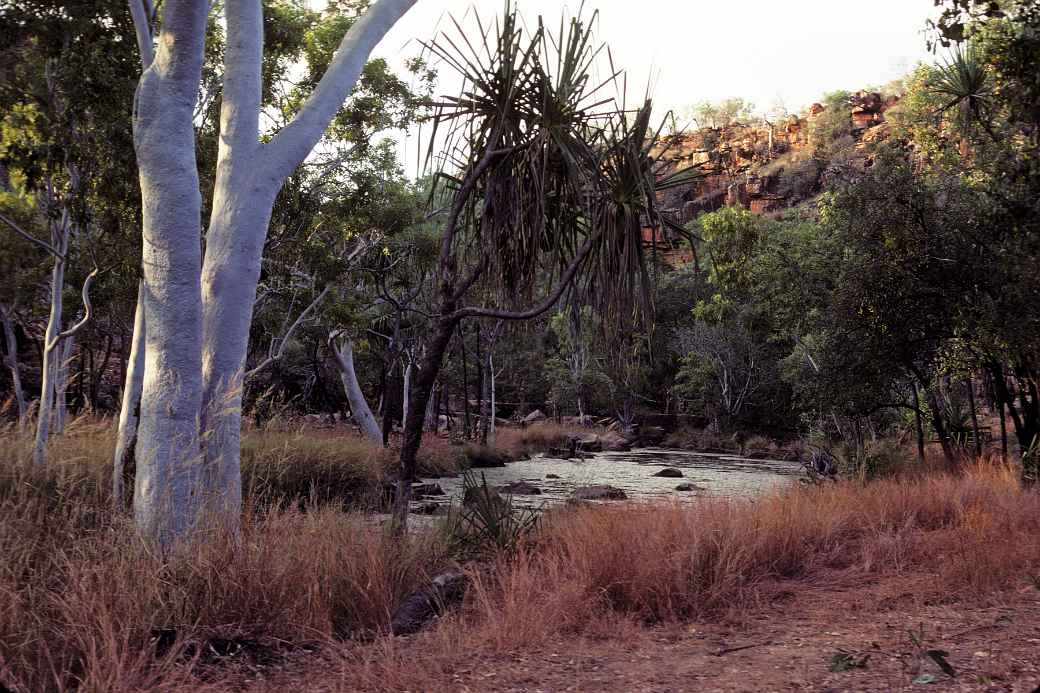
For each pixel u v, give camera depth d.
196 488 5.34
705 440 46.28
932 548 6.69
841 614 4.98
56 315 12.20
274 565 4.61
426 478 21.81
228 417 5.84
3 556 4.18
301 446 13.16
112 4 9.66
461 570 5.60
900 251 12.77
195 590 4.32
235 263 6.09
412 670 3.77
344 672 3.76
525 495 18.00
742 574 5.75
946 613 4.77
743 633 4.62
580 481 23.16
